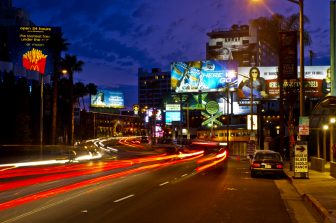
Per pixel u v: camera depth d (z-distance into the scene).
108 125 187.50
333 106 28.72
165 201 16.44
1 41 89.12
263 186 22.80
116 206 15.04
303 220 12.95
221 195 18.59
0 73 81.75
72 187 21.20
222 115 97.56
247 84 81.00
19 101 55.41
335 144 30.44
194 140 84.94
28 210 14.03
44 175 28.50
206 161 49.41
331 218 12.30
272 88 80.25
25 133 54.12
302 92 26.67
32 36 87.25
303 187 21.03
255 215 13.58
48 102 63.56
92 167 37.22
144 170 34.03
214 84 94.25
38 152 54.31
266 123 80.50
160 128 142.12
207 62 94.88
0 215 13.03
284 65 29.34
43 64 86.19
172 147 86.75
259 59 128.25
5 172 31.09
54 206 14.95
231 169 36.00
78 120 85.44
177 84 97.12
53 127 62.88
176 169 35.56
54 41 68.12
